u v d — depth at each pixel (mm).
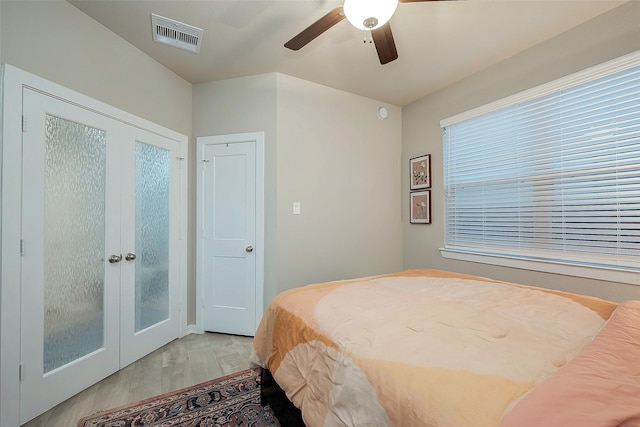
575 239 2064
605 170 1911
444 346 910
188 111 2834
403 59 2436
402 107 3441
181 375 2002
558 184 2145
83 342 1855
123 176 2146
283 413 1359
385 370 806
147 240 2367
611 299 1865
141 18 1939
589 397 554
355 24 1488
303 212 2811
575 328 1054
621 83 1832
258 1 1798
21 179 1547
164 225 2543
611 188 1891
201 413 1595
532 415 536
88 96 1899
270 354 1449
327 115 2947
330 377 967
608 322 988
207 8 1854
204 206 2826
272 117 2676
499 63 2471
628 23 1787
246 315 2721
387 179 3338
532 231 2299
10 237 1500
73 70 1812
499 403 623
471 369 768
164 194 2545
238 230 2752
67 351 1762
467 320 1134
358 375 852
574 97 2043
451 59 2434
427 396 683
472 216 2734
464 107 2762
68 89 1777
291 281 2738
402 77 2748
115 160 2084
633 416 492
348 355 927
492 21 1962
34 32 1607
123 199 2145
